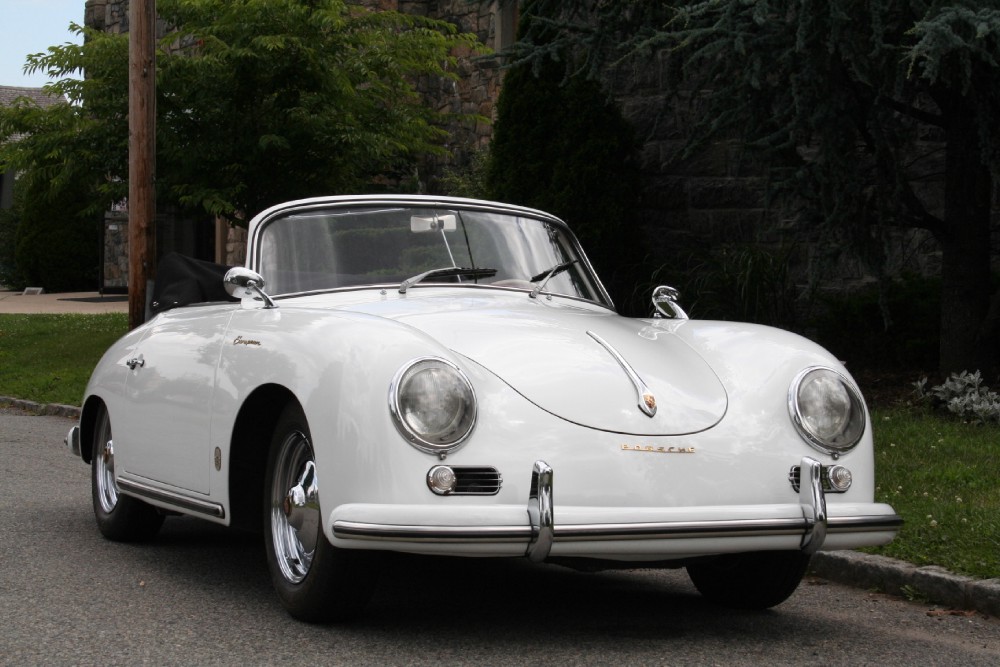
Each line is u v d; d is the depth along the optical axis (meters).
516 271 5.40
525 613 4.61
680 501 3.94
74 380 13.68
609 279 13.12
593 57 10.05
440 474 3.75
